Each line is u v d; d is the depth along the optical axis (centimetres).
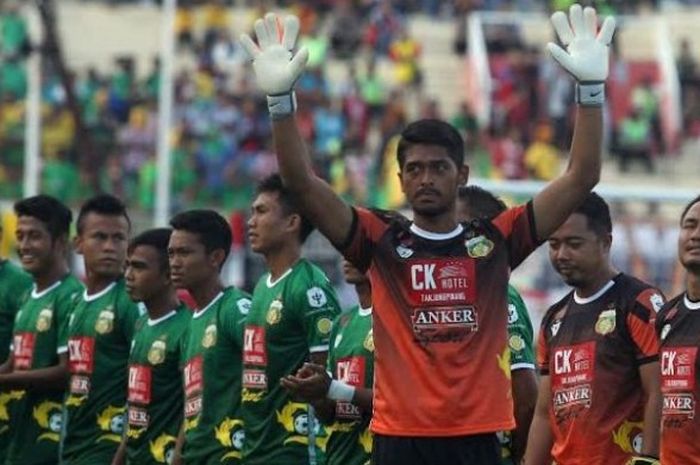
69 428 2836
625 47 8456
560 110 7594
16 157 6694
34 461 2919
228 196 6775
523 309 2373
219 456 2503
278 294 2436
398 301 1859
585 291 2244
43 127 6831
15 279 3100
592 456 2197
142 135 6956
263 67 1841
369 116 7556
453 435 1823
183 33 8281
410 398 1836
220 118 7231
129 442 2692
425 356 1841
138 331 2698
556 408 2244
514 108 7594
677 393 2088
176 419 2661
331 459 2381
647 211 5272
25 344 2966
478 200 2372
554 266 2248
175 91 7375
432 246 1864
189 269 2552
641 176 7531
